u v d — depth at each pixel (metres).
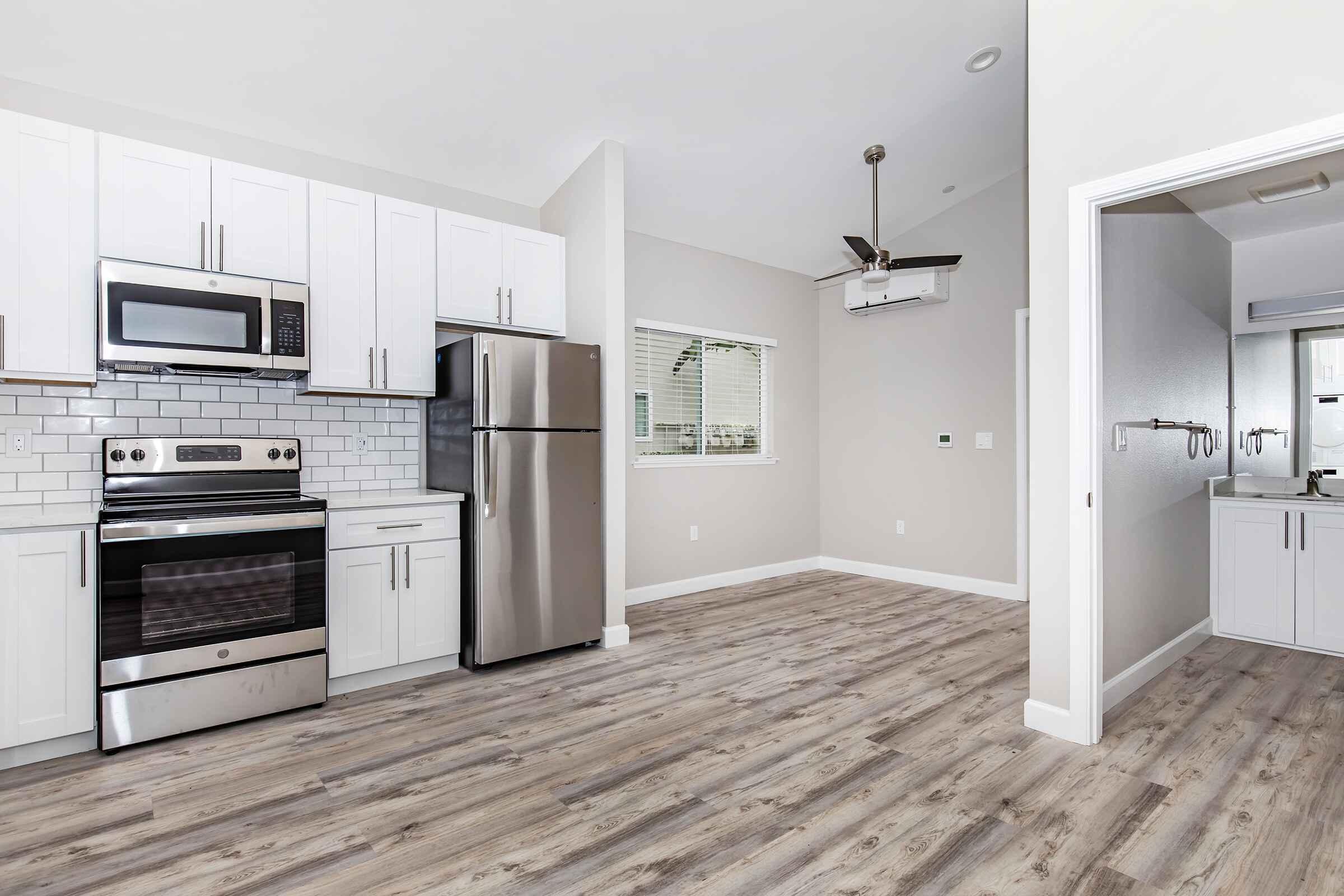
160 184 2.62
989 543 4.81
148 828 1.88
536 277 3.71
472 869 1.70
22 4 2.34
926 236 5.12
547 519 3.37
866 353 5.57
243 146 3.15
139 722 2.37
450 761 2.29
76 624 2.30
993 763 2.25
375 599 2.97
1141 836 1.83
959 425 4.98
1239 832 1.85
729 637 3.78
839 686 2.99
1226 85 2.03
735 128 3.71
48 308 2.39
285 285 2.81
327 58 2.78
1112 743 2.40
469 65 2.95
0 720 2.18
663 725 2.58
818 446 5.88
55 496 2.66
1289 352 3.81
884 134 3.99
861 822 1.91
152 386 2.88
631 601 4.56
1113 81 2.27
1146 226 3.03
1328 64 1.85
